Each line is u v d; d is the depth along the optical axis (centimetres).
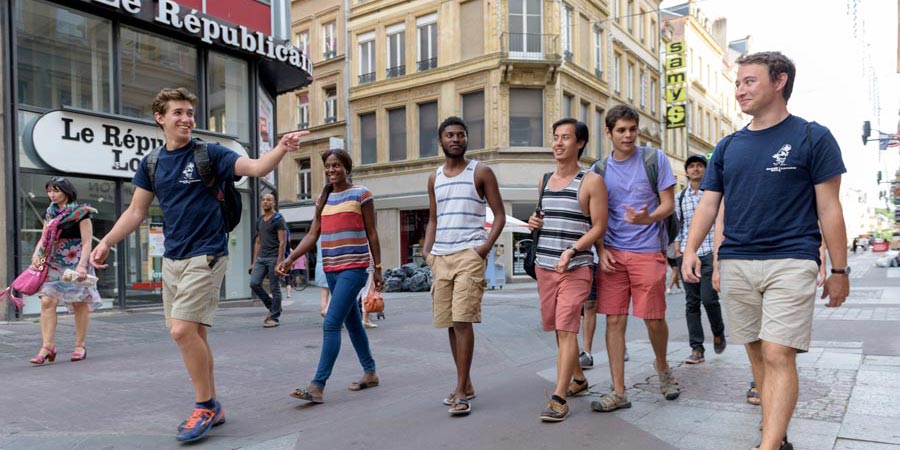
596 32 2709
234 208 371
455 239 415
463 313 404
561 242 396
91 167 1061
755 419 367
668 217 417
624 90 2958
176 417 409
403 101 2538
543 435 350
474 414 398
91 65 1098
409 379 519
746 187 300
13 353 648
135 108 1167
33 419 404
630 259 406
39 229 1001
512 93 2323
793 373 282
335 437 359
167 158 361
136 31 1167
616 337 406
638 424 364
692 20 3966
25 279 586
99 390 481
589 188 390
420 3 2483
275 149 339
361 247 458
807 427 347
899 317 821
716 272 320
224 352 649
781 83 296
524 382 492
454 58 2395
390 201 2531
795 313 282
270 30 1391
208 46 1284
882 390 425
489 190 414
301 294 1808
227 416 410
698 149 4109
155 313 1085
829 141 285
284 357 620
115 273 1102
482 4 2339
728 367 521
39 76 1027
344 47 2695
